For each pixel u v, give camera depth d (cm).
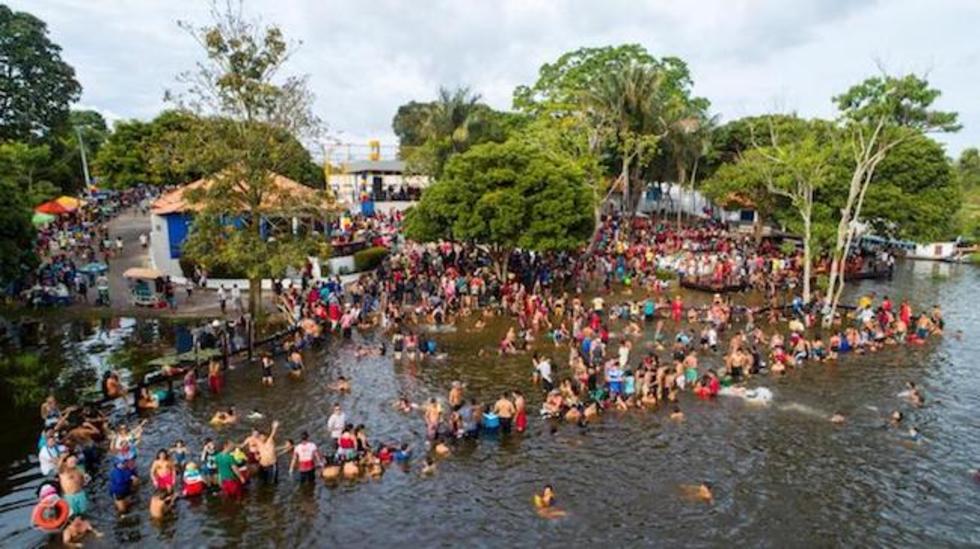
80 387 2583
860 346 3362
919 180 5353
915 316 3953
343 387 2647
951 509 1802
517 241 4066
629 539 1633
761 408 2534
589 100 5534
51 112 7488
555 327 3675
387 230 5988
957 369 3047
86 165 8712
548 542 1616
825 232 4759
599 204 5188
